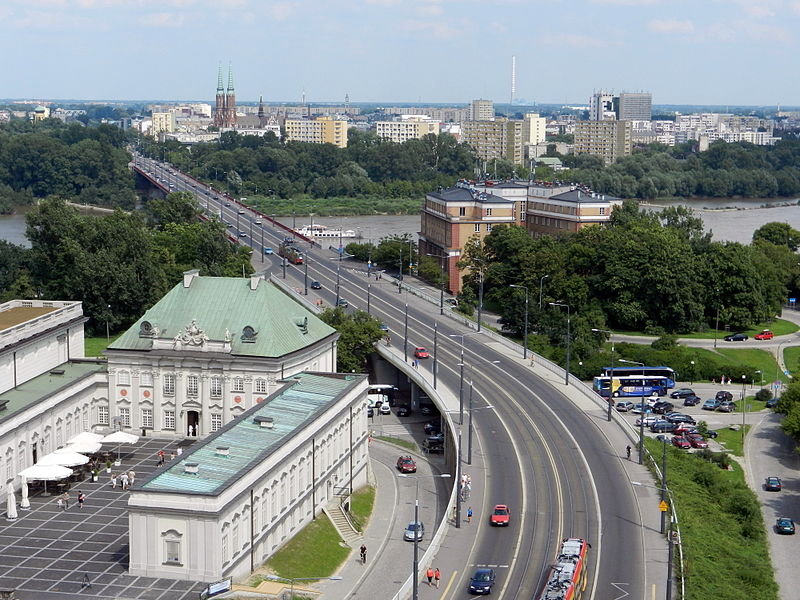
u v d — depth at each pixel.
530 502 191.38
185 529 151.00
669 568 150.25
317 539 181.38
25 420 192.50
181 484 155.12
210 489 153.25
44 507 181.75
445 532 178.00
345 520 193.12
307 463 185.00
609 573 161.38
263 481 164.25
